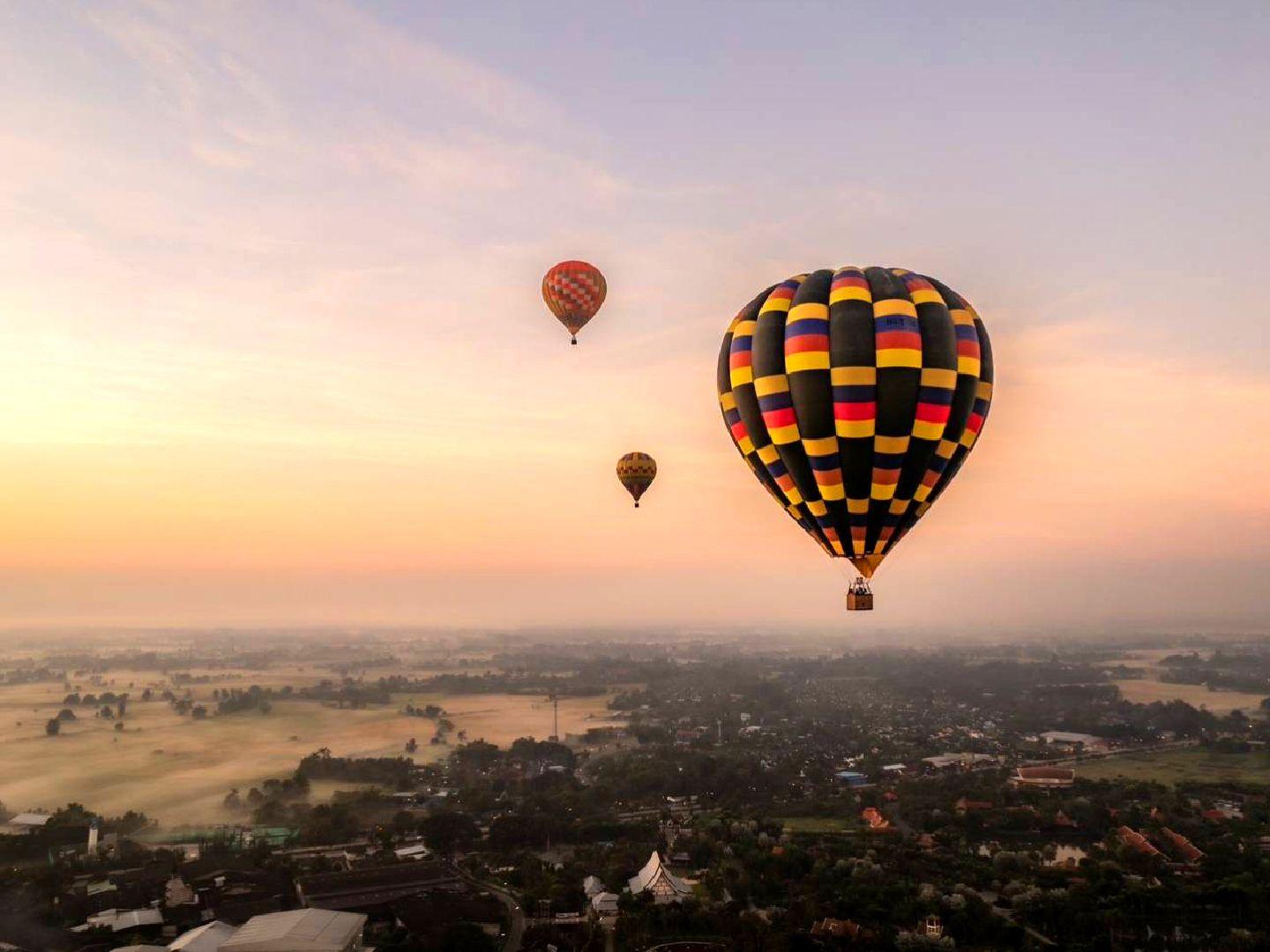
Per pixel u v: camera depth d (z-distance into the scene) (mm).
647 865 88000
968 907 75625
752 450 49875
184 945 67875
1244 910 76562
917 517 49000
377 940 74312
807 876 86312
